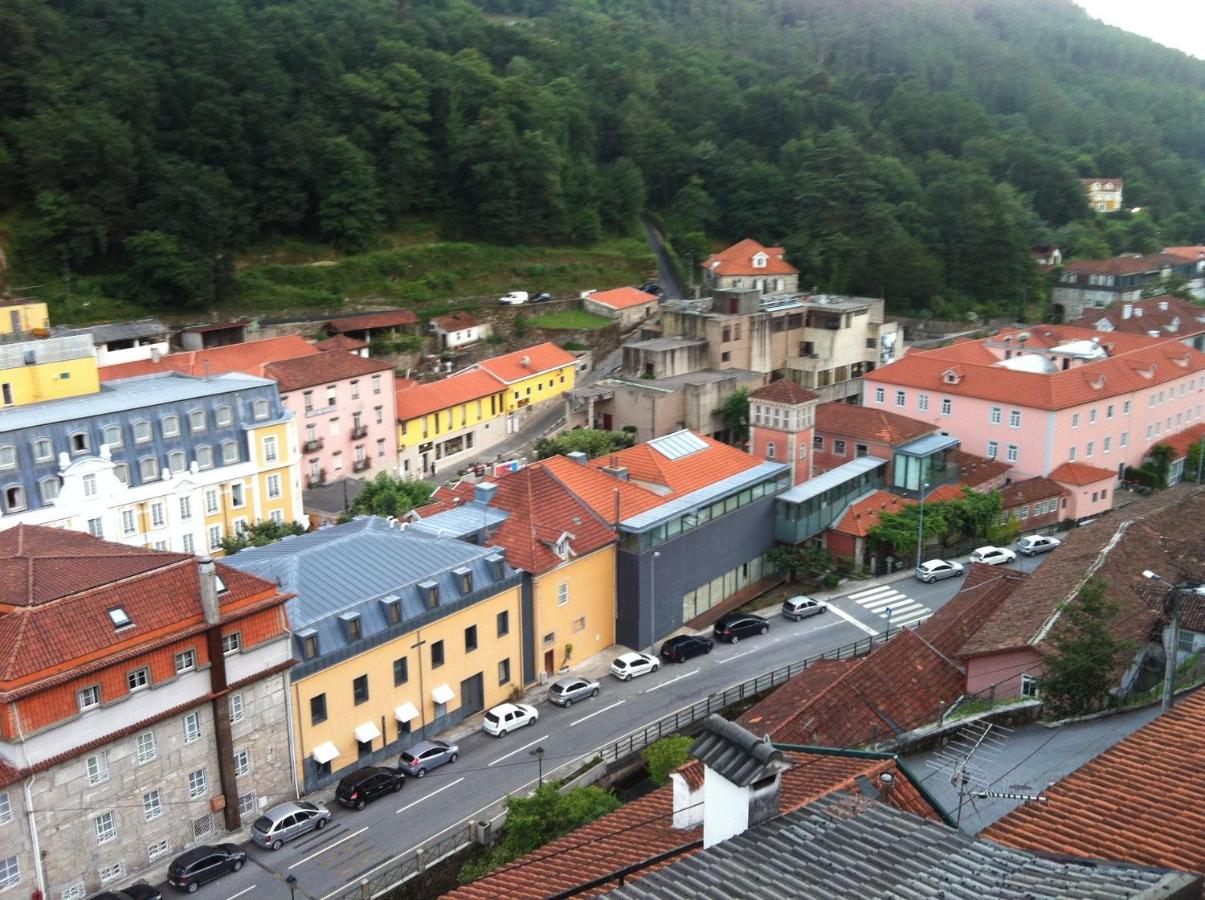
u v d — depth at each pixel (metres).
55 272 127.12
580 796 43.84
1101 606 43.66
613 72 199.75
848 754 29.36
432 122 167.12
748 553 78.44
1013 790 33.03
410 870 45.62
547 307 149.75
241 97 144.38
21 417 74.50
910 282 158.50
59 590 45.38
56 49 137.62
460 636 59.31
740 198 180.50
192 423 82.19
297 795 52.34
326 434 102.38
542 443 104.56
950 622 54.91
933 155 194.00
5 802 41.84
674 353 117.88
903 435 90.12
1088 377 97.06
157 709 46.25
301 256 148.75
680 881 19.59
